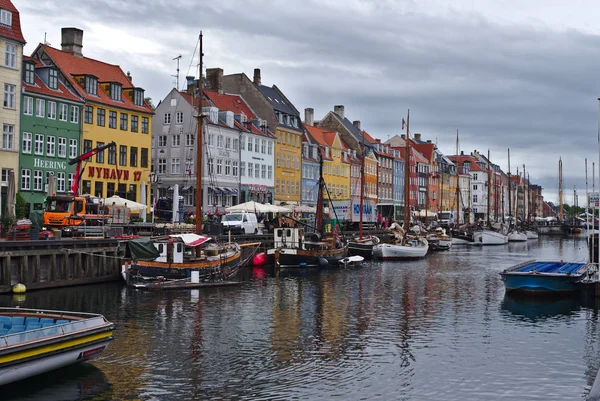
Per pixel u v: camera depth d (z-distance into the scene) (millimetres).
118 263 42719
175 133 78000
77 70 63875
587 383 20906
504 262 65812
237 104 89125
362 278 48719
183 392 19484
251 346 25109
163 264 41156
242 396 19234
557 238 136125
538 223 164125
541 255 77625
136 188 68062
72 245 39469
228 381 20609
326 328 28719
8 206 42469
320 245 58531
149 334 26828
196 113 76875
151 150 74938
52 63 61469
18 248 36031
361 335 27391
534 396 19594
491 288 42969
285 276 49375
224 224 59375
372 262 64812
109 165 64438
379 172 127188
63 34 66562
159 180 73938
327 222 74875
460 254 79500
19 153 54500
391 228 79938
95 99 62562
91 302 33875
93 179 62312
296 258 56062
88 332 19734
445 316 32062
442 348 25281
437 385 20562
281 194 93312
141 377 20828
